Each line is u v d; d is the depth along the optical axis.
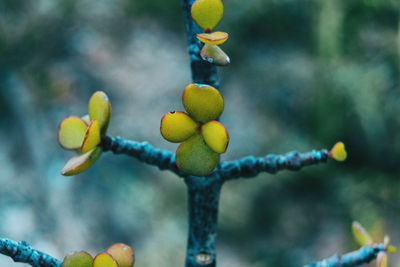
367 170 2.65
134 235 2.32
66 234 2.19
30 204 2.22
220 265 2.35
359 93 2.49
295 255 2.42
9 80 2.54
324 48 2.42
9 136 2.41
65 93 2.64
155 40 3.09
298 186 2.68
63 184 2.34
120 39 3.02
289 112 2.81
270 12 2.96
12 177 2.29
